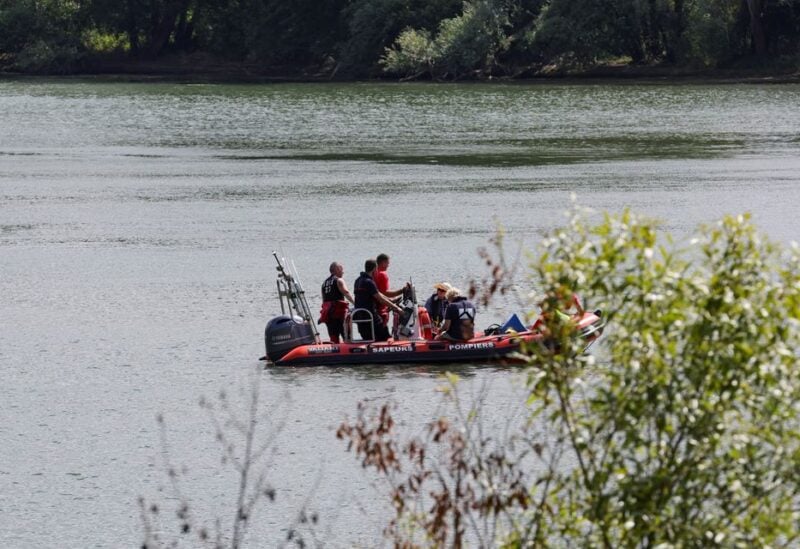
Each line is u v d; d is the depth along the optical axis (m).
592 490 26.81
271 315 79.94
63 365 68.00
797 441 26.38
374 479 47.97
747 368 26.28
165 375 65.56
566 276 27.42
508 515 28.34
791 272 27.12
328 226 116.31
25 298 86.44
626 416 26.61
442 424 29.81
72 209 131.12
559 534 27.78
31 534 44.12
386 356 66.69
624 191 136.12
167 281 91.56
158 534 43.84
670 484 26.19
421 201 132.12
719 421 26.11
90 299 85.69
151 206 132.62
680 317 26.62
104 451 52.94
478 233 109.62
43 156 190.75
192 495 47.38
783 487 26.53
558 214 119.62
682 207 122.25
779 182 140.88
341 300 70.50
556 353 27.91
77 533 44.12
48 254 103.88
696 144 192.88
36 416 58.41
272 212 126.56
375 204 130.62
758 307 26.50
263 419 56.81
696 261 29.03
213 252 103.50
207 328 76.50
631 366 26.59
